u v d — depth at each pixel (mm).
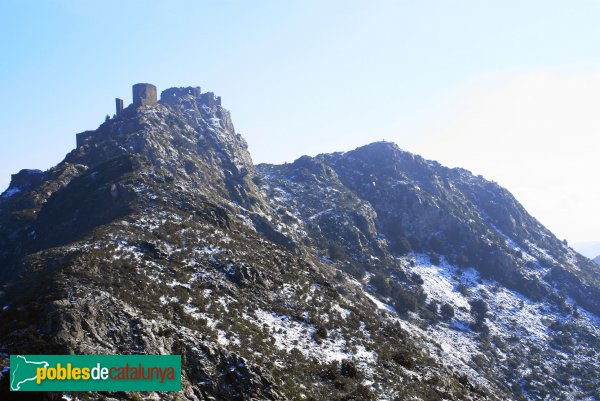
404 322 101500
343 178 176500
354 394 40750
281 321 51000
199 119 148625
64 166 103312
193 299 47438
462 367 89312
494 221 179125
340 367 44656
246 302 52094
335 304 60656
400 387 44406
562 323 125688
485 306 122000
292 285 60750
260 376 36781
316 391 39844
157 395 31641
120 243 55312
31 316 34625
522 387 95000
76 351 31531
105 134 117812
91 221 72312
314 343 48250
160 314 41344
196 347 36875
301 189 156750
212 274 54750
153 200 73062
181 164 110625
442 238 151375
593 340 121750
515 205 193750
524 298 136000
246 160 153250
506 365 100938
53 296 37250
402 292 113500
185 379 33969
